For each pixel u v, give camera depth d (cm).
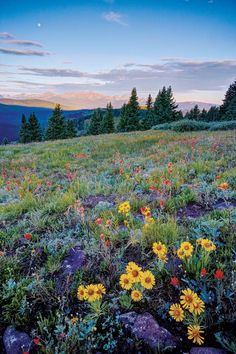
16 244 421
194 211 485
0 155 1653
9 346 228
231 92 5475
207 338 211
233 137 1547
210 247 277
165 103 5528
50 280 296
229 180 618
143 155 1276
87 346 213
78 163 1252
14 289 296
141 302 256
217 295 242
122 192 632
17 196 738
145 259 333
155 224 387
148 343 210
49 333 228
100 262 337
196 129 3048
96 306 244
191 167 810
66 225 473
